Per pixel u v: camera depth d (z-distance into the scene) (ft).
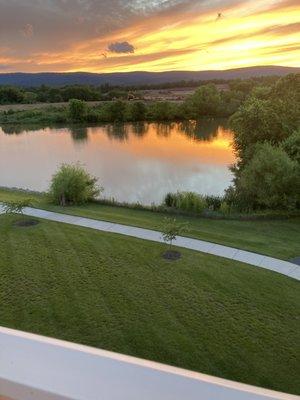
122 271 45.14
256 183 72.49
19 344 3.93
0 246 52.11
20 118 265.95
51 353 3.77
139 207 74.33
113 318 36.19
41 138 203.00
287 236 58.85
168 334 33.83
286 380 28.66
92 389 3.35
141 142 185.47
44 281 42.86
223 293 40.42
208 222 65.82
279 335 33.58
